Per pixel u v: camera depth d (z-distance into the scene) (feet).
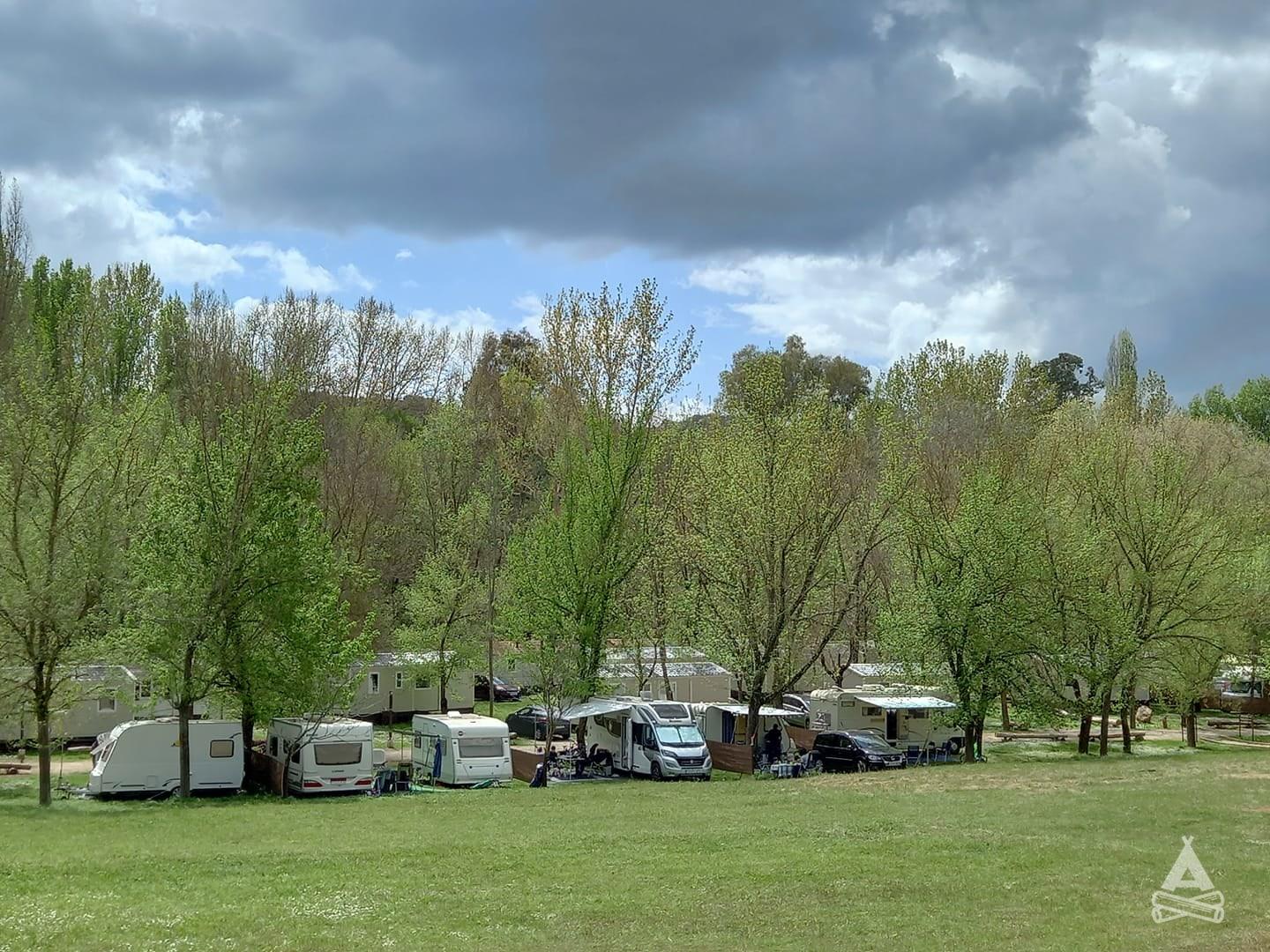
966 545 133.18
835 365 300.81
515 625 138.10
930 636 131.85
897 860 59.52
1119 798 84.12
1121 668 138.41
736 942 43.47
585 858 60.80
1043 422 185.47
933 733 153.99
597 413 143.23
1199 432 203.51
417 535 211.00
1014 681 133.69
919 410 179.52
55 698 98.32
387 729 180.86
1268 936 44.14
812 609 141.08
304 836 71.51
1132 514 142.82
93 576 93.04
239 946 40.60
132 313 187.21
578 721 146.51
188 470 105.91
